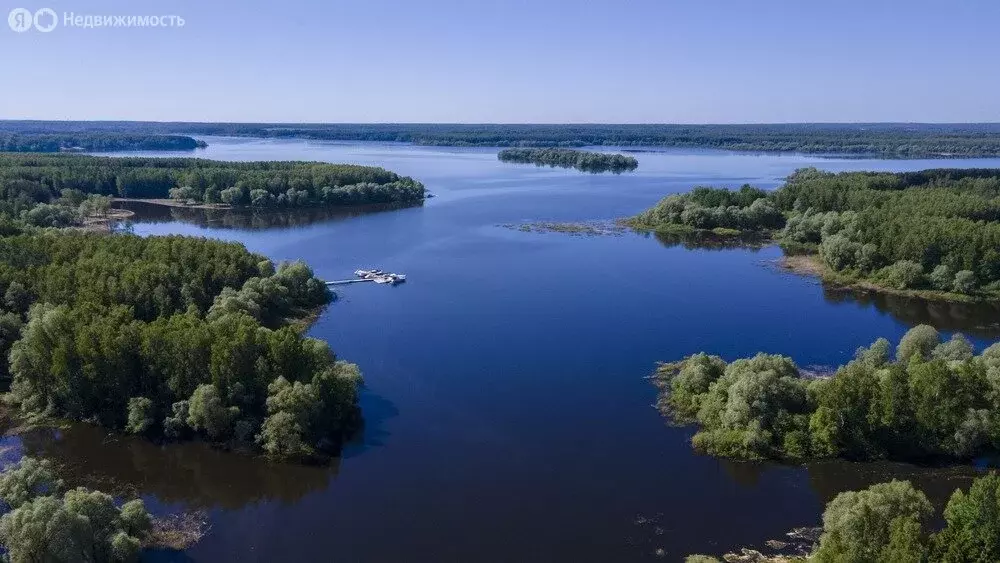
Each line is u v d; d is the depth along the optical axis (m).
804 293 193.88
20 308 144.75
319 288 182.50
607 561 83.81
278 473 103.44
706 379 122.25
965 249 195.25
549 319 169.12
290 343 116.06
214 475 103.12
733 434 106.88
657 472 102.56
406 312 173.88
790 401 110.44
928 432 104.06
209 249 179.62
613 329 162.50
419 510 94.31
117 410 116.50
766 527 89.88
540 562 83.88
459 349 149.50
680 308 178.75
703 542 87.06
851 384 106.44
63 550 76.38
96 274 154.00
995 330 165.75
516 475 102.31
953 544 71.81
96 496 82.75
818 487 98.31
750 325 166.25
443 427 116.31
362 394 127.94
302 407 108.25
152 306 150.50
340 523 91.75
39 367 118.56
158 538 88.44
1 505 85.62
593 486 99.25
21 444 110.81
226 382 112.44
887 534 74.62
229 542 87.94
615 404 124.44
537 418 119.38
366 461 106.31
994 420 101.94
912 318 173.62
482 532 89.62
